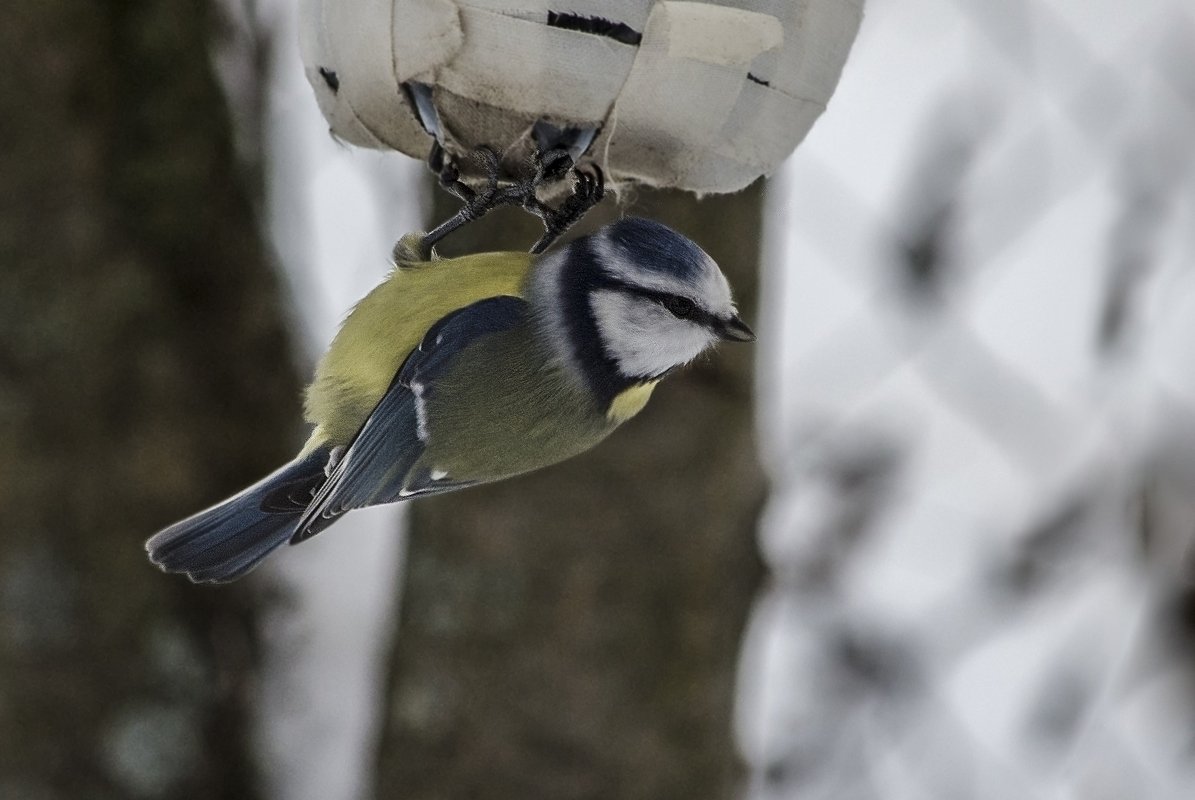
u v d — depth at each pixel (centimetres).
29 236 1036
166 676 1030
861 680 1103
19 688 1001
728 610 958
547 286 706
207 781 1024
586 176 674
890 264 1144
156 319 1064
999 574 1106
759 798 1100
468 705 936
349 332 725
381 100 641
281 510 737
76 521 1025
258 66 1141
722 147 646
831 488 1114
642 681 933
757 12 607
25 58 1046
